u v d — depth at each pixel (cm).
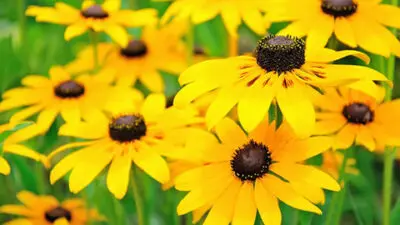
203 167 50
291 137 50
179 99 47
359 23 56
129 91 63
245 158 49
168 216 65
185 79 49
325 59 49
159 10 79
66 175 71
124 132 54
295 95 46
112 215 64
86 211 65
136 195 55
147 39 74
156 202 73
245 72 48
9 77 74
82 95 63
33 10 67
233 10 63
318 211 47
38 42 85
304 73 48
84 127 56
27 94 64
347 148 55
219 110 46
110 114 64
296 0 58
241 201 48
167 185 53
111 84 73
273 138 50
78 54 75
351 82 45
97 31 65
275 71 48
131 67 72
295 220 56
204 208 52
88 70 73
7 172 52
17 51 82
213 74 48
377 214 75
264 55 48
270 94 47
